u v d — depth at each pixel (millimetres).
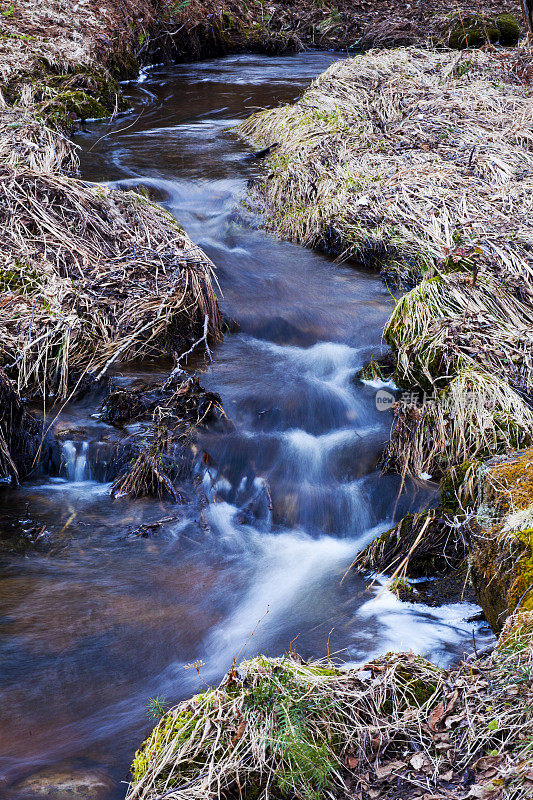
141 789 2816
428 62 11250
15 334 5629
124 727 3318
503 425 4711
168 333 6066
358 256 7512
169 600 4160
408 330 5469
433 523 4410
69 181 7281
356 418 5543
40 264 6242
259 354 6273
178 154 9711
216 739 2885
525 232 6527
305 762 2807
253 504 4965
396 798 2695
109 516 4824
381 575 4383
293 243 7984
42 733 3295
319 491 4953
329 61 15328
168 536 4684
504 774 2604
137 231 6984
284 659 3307
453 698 3023
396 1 17672
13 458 5199
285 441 5238
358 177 8172
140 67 13828
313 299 6902
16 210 6785
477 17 13805
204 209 8312
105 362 5727
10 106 9602
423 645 3777
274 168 8922
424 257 6719
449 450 4863
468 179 7727
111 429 5258
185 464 5074
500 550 3543
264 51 16203
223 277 7258
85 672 3643
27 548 4516
